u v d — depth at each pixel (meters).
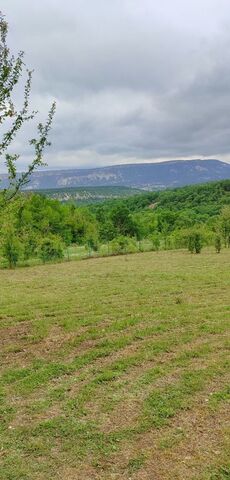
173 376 9.47
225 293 19.59
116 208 74.88
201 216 87.25
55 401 8.33
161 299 18.59
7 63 9.80
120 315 15.72
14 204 10.26
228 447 6.47
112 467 6.06
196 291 20.28
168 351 11.30
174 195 127.00
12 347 11.95
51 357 11.02
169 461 6.16
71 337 12.87
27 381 9.36
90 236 59.16
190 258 39.03
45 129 10.36
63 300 19.23
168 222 79.12
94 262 41.31
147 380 9.25
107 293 20.59
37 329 13.98
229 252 44.22
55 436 6.98
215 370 9.73
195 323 14.20
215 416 7.52
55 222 62.53
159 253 48.25
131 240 57.69
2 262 41.22
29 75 10.15
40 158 10.37
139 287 22.06
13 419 7.61
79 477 5.85
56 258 46.41
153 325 14.01
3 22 9.78
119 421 7.43
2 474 5.94
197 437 6.81
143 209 122.38
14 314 16.50
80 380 9.39
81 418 7.58
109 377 9.41
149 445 6.62
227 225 49.97
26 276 31.41
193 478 5.73
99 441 6.77
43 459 6.32
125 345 11.87
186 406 7.92
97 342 12.24
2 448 6.64
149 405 8.01
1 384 9.24
